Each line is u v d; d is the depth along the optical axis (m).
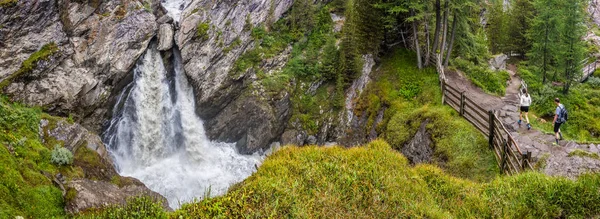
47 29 21.41
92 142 18.69
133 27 24.06
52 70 21.09
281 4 31.20
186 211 7.71
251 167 25.03
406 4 24.78
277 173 9.70
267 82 27.62
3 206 11.28
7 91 19.31
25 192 12.45
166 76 26.05
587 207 8.33
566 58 30.83
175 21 26.47
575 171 12.45
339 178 9.32
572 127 27.20
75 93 21.55
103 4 23.36
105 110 23.09
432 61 26.05
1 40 19.92
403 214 8.18
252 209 7.75
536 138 15.95
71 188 13.92
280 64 29.33
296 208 7.80
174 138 25.91
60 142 17.36
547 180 9.44
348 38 27.45
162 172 23.36
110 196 14.54
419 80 24.86
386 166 10.95
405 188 9.66
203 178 23.25
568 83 31.16
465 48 27.78
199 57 26.30
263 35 29.62
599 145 14.38
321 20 32.53
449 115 19.38
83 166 16.78
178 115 26.23
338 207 8.09
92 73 22.36
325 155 11.12
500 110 20.33
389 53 28.94
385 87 25.92
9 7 20.11
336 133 27.38
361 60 28.62
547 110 28.84
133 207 8.00
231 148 26.89
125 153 23.81
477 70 26.62
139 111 24.59
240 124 26.95
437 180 10.98
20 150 14.73
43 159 15.18
